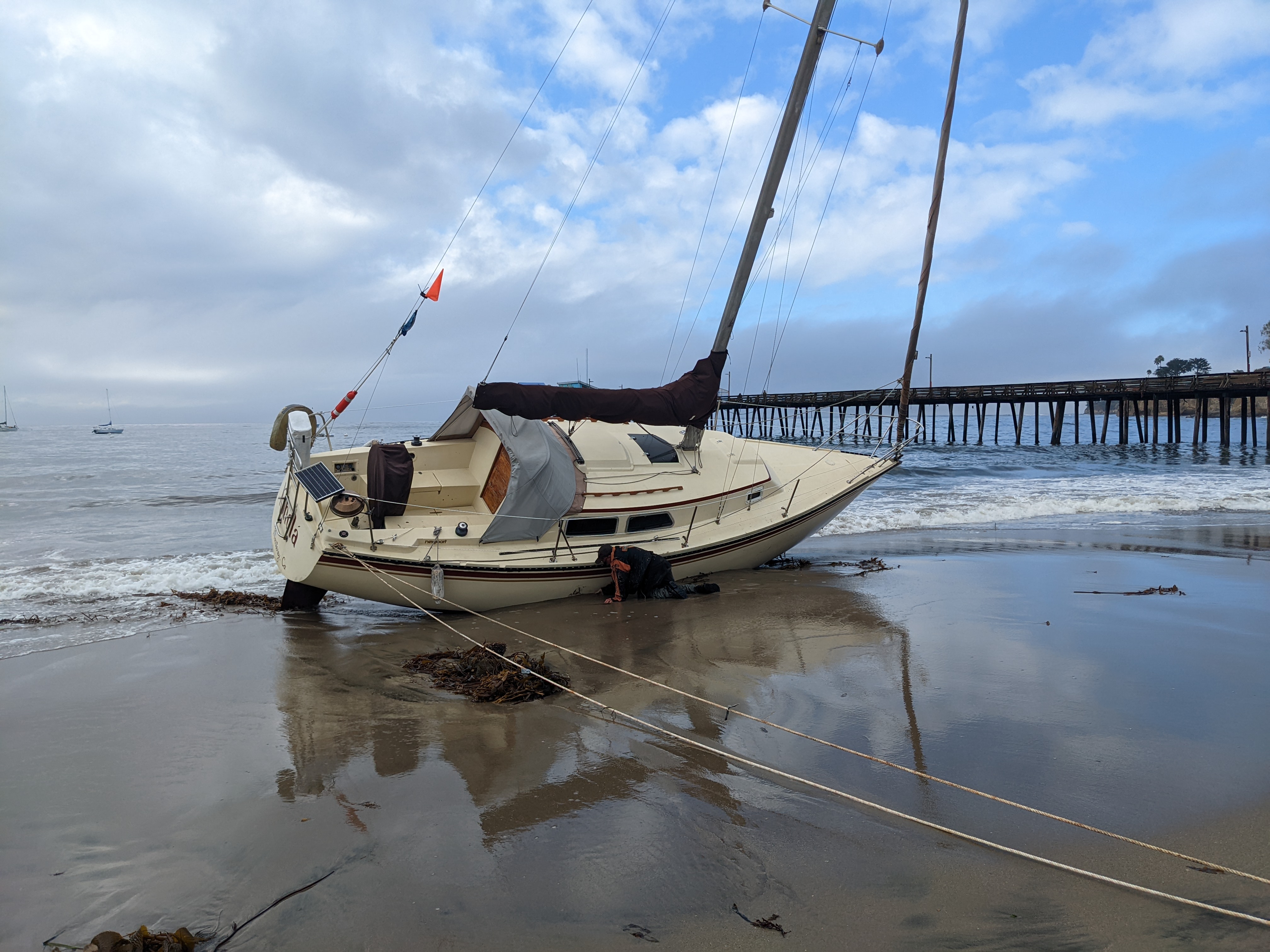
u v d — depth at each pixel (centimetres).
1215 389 4144
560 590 1012
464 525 959
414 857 408
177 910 364
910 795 479
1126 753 538
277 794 483
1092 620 920
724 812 459
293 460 970
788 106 1131
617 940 339
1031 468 3394
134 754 546
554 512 998
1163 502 2011
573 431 1156
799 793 483
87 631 891
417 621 943
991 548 1455
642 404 1022
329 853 413
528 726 600
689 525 1117
